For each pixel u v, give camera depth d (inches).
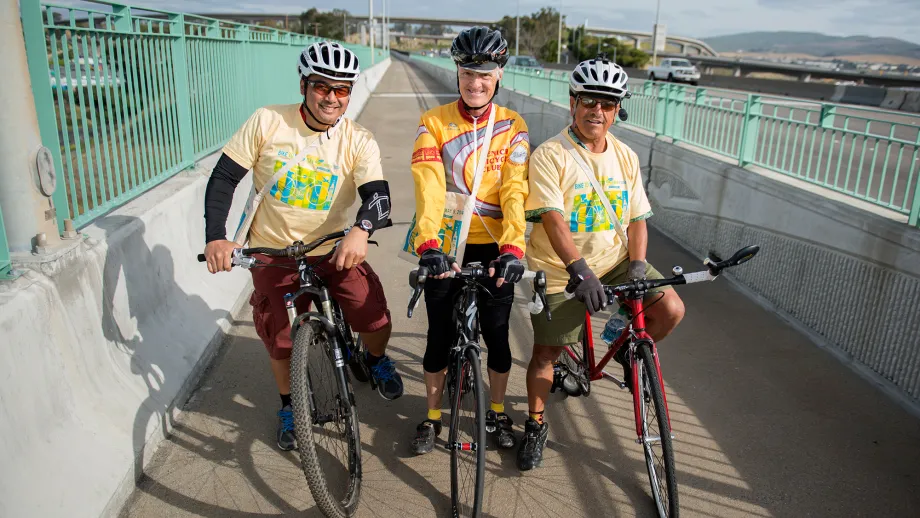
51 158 105.2
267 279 110.0
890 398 137.0
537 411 115.3
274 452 118.4
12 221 101.1
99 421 104.3
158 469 111.3
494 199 108.4
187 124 187.3
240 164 105.4
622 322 114.3
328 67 97.3
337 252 99.3
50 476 89.0
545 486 111.0
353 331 134.4
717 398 138.3
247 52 269.7
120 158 147.1
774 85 966.4
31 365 91.3
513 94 643.5
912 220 138.0
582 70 101.1
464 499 105.8
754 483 111.1
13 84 98.1
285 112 106.3
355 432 105.7
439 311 110.8
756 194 195.9
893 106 698.8
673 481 95.1
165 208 151.9
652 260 233.0
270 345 113.7
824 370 149.6
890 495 107.9
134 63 153.4
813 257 167.0
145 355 126.8
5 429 83.5
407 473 114.0
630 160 110.2
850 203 159.0
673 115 278.1
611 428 128.4
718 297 195.0
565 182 107.1
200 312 158.1
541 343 111.9
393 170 373.7
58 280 102.0
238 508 103.2
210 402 133.5
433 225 102.8
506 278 95.0
